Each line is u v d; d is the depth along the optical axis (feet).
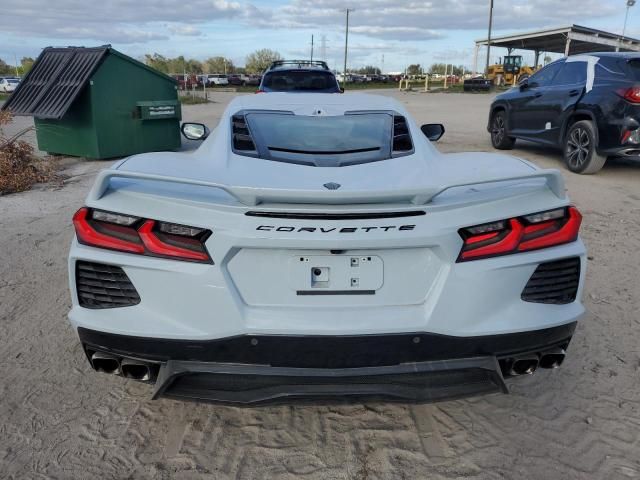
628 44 132.67
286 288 7.12
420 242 7.04
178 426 8.65
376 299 7.19
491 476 7.63
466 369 7.34
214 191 7.57
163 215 7.11
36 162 28.27
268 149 9.33
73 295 7.55
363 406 9.24
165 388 7.30
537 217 7.45
